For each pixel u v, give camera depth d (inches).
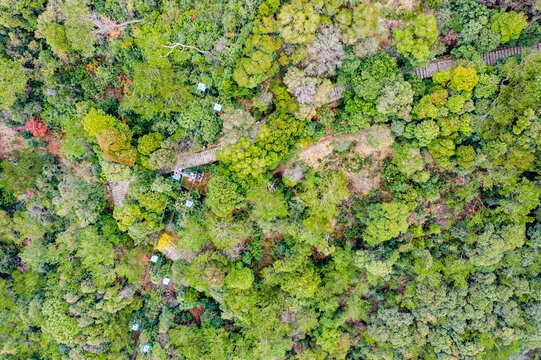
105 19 1015.6
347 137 1133.1
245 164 999.0
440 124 1006.4
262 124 1047.0
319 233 1115.3
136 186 1095.6
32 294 1160.8
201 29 1016.9
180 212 1135.0
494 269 1164.5
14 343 1148.5
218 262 1149.7
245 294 1177.4
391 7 1016.9
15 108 1067.9
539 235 1091.3
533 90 938.7
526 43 1005.2
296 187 1184.8
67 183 1091.3
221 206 1036.5
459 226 1159.6
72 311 1135.0
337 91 1085.8
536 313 1139.9
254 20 969.5
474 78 954.1
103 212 1183.6
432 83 1027.9
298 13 898.1
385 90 975.6
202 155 1143.0
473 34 988.6
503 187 1064.2
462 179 1107.3
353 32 931.3
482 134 1003.3
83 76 1072.8
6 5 957.8
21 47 1034.7
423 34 945.5
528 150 1003.3
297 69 990.4
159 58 1025.5
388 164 1143.6
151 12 1020.5
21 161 1090.7
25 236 1116.5
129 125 1095.0
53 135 1146.7
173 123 1079.0
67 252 1162.6
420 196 1109.1
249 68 966.4
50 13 973.8
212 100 1077.8
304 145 1085.1
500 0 969.5
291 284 1156.5
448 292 1181.1
